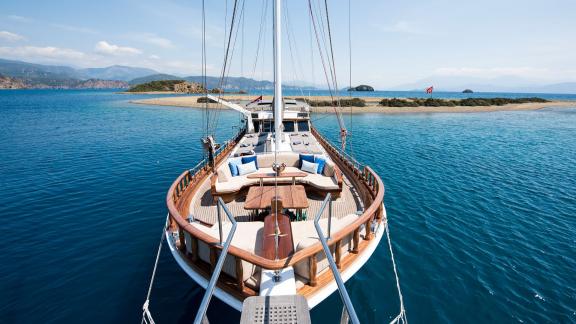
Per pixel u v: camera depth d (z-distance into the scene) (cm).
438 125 3791
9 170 1592
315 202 804
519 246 868
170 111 5206
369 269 754
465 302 648
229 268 452
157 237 898
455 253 827
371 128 3469
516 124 3956
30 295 650
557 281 716
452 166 1762
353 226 470
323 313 611
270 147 1068
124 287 679
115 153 2030
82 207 1110
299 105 1866
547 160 1942
